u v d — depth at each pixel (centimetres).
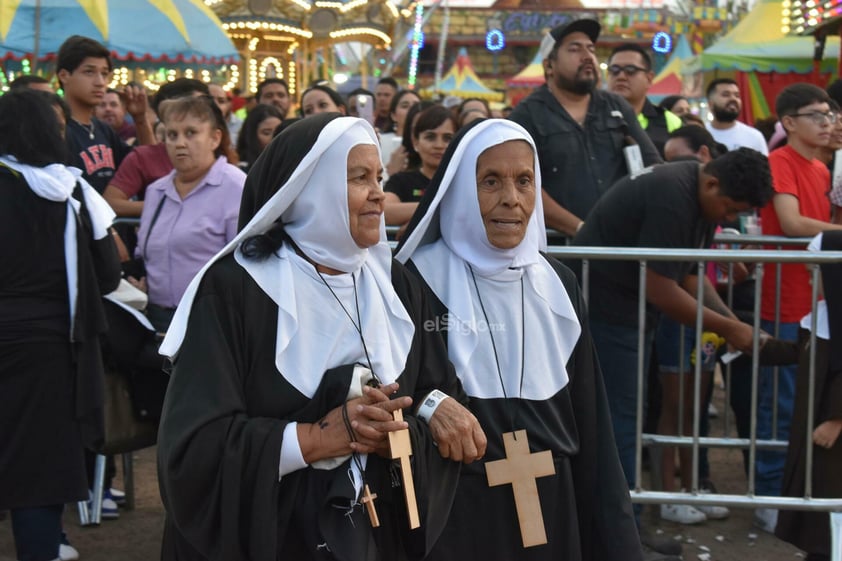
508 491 254
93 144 535
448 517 245
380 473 228
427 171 521
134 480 523
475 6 4125
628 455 396
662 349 476
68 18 796
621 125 482
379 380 227
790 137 512
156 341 402
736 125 740
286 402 221
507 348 262
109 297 400
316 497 219
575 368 271
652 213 387
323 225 224
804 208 508
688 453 483
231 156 462
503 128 261
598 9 3881
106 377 396
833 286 365
